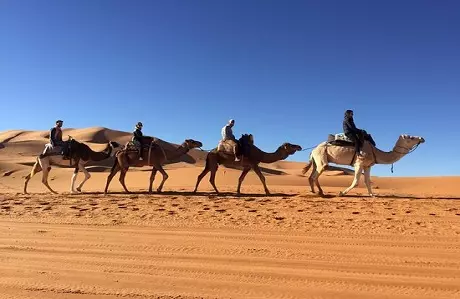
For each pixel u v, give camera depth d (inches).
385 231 419.2
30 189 1289.4
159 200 680.4
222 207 593.0
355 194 837.2
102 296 253.3
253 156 770.2
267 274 288.7
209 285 269.1
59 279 284.5
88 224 485.1
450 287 258.8
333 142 708.0
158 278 283.9
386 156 699.4
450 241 373.1
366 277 279.9
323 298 244.5
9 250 364.5
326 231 424.2
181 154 831.7
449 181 1831.9
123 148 835.4
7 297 253.3
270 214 526.6
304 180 1925.4
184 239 397.1
